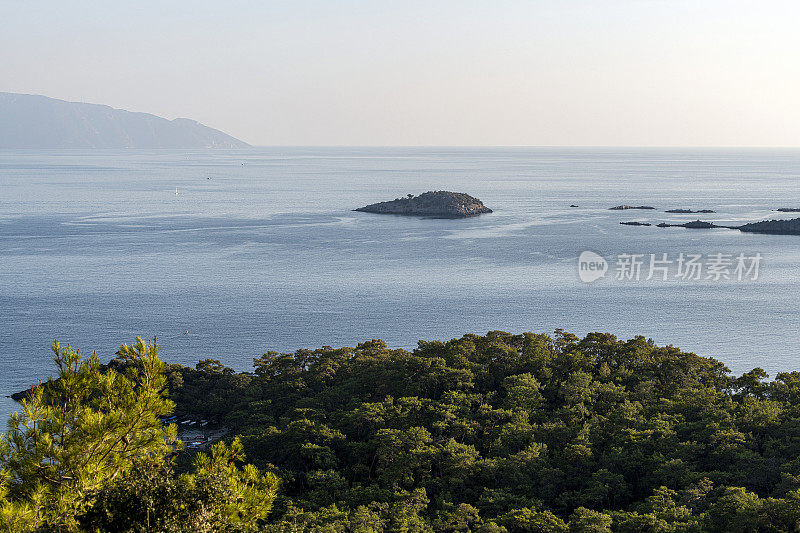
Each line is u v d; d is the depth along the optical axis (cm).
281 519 5597
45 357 12794
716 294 17912
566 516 6191
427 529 5584
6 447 2522
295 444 7194
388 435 7038
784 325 15000
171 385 10275
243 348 13625
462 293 18175
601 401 8350
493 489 6412
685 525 5344
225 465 2828
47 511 2391
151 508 2472
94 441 2555
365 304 17000
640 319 15575
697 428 7262
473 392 8812
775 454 6694
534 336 10525
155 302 17000
